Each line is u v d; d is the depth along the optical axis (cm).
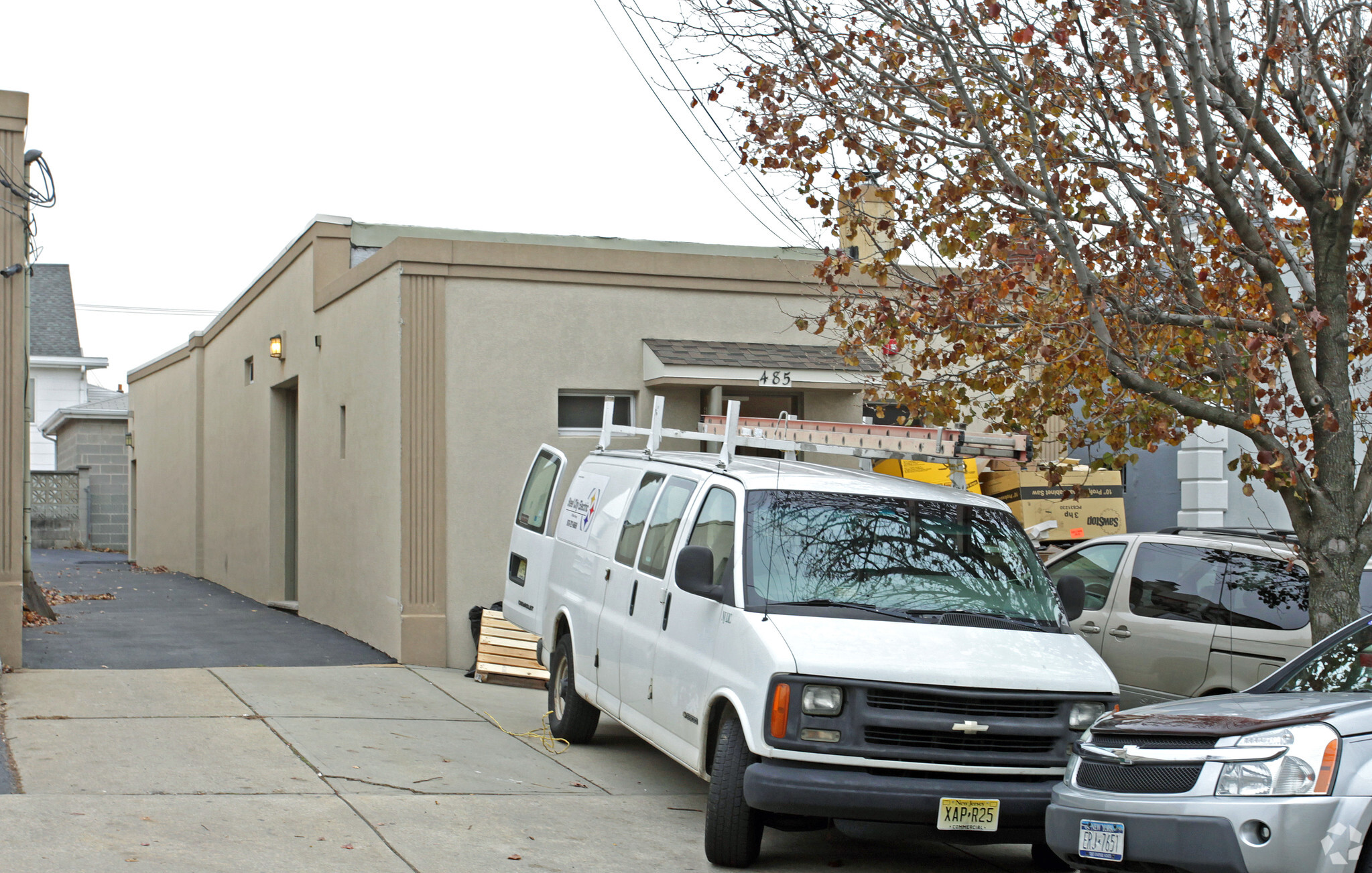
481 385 1241
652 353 1264
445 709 1020
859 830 656
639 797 793
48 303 3616
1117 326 872
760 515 723
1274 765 482
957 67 908
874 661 629
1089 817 534
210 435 2223
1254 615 847
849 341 1123
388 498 1256
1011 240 893
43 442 3588
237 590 1970
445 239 1391
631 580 835
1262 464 766
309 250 1571
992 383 920
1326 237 786
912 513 755
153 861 577
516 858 638
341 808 698
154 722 871
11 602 1042
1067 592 728
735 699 646
